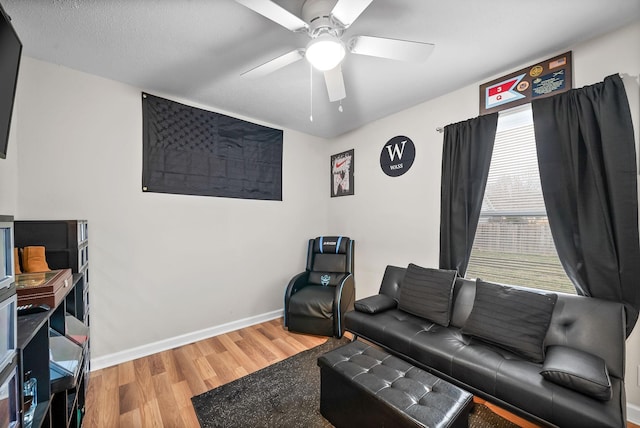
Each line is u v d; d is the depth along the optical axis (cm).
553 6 145
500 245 222
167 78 220
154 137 242
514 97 206
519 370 141
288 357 232
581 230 167
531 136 205
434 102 259
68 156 202
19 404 76
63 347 134
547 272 197
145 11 146
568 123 174
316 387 190
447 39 172
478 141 221
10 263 75
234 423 157
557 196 180
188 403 173
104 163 217
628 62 160
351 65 202
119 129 224
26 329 89
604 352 146
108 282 220
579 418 114
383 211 309
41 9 143
